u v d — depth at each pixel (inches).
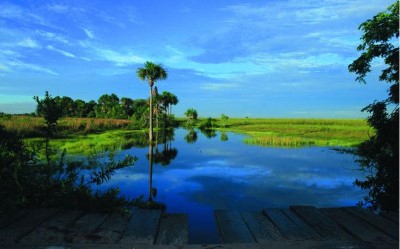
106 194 223.1
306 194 520.1
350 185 584.1
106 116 3026.6
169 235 165.2
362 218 187.3
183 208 428.1
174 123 3206.2
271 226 180.5
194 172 697.6
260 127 2637.8
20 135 259.6
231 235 167.8
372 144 333.7
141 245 148.3
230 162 839.1
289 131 2122.3
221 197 490.0
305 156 952.9
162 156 935.0
